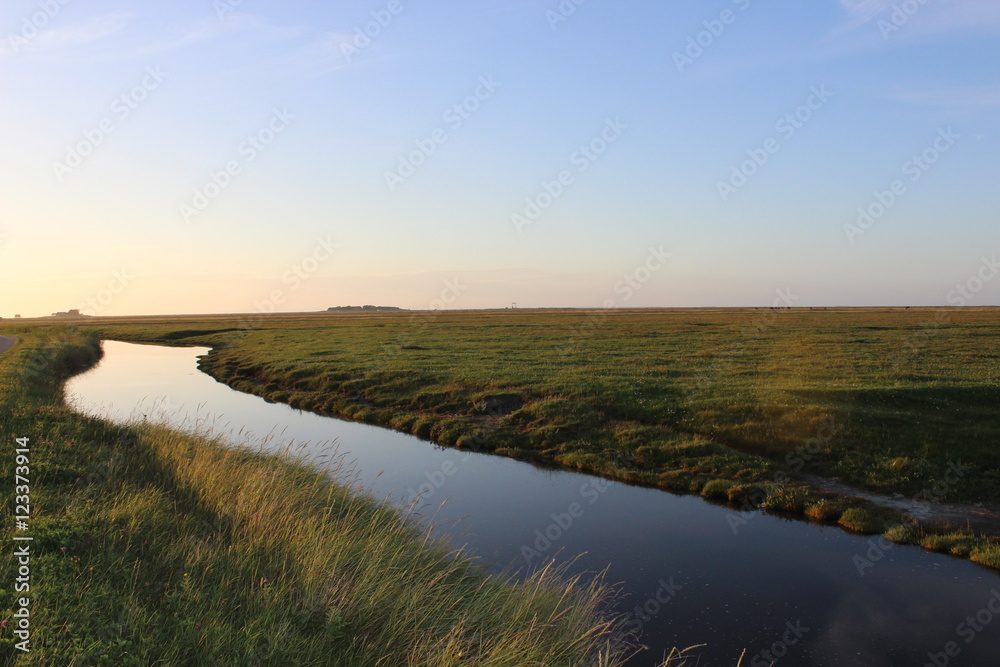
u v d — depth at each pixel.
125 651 5.57
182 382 37.91
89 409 24.19
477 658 6.60
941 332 48.44
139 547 8.00
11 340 59.44
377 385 30.80
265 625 6.51
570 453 19.39
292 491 11.34
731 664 8.30
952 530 12.73
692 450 18.22
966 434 17.02
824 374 27.69
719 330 55.84
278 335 68.75
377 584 7.86
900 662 8.36
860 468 16.12
